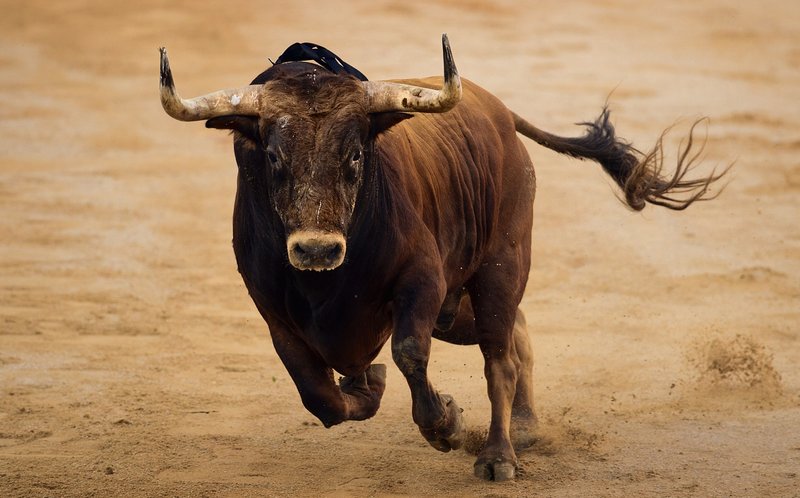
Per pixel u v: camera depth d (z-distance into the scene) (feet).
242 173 72.49
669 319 129.70
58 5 380.58
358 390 81.25
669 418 95.66
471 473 81.25
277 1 390.83
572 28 355.77
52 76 295.89
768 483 77.56
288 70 70.69
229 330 126.41
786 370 109.29
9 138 232.94
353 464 84.02
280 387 106.63
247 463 84.38
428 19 365.20
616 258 156.87
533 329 126.62
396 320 73.31
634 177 97.66
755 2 407.03
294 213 65.36
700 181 99.04
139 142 232.73
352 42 330.13
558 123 243.60
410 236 73.87
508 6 386.93
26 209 180.86
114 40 337.11
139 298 137.80
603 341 121.90
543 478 79.87
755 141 229.04
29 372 109.40
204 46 329.52
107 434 91.56
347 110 67.00
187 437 90.84
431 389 72.64
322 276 71.36
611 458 84.53
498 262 87.71
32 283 142.51
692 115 250.98
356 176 67.36
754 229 171.83
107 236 167.02
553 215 180.14
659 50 327.26
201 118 68.03
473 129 87.10
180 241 165.89
